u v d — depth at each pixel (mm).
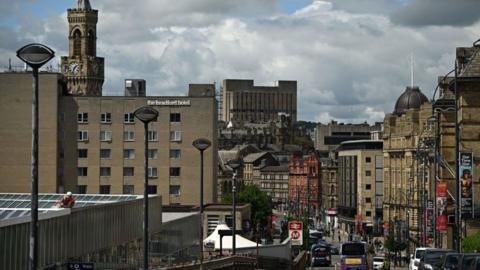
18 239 61312
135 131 186000
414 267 85938
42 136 181875
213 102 187625
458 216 94438
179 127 186875
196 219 137500
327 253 161875
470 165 111375
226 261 98375
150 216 104375
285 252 131000
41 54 42250
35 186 42312
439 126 146625
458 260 61719
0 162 179500
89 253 79375
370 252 198625
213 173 188500
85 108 185500
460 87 142750
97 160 185625
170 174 186375
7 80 180000
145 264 62219
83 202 100750
